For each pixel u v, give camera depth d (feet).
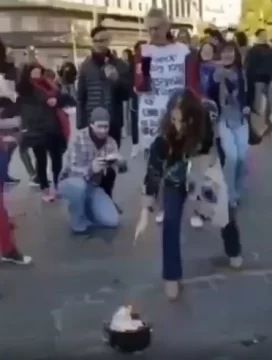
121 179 35.70
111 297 20.12
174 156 19.39
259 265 22.39
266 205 29.58
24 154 35.17
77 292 20.57
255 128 46.70
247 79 46.47
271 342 17.25
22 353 16.93
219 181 20.08
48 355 16.79
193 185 19.88
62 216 29.12
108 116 27.20
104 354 16.75
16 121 26.27
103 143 26.68
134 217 28.35
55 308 19.47
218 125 28.25
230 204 22.11
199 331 17.85
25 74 31.27
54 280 21.61
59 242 25.41
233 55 28.48
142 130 28.27
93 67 32.40
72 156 26.58
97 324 18.33
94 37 32.81
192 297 19.97
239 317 18.63
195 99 19.57
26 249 24.63
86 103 32.53
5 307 19.65
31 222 28.25
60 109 31.99
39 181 32.58
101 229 26.81
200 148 19.57
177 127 19.26
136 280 21.36
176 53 27.63
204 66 28.19
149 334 16.87
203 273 21.80
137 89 28.04
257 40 48.57
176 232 19.66
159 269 22.24
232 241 22.07
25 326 18.38
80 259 23.43
